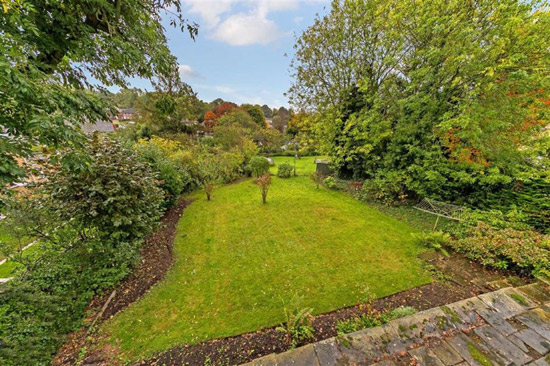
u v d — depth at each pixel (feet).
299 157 72.08
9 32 6.65
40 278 9.98
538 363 6.60
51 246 11.87
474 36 17.90
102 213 13.17
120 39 9.76
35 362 7.32
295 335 8.64
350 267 14.08
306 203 27.02
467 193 20.98
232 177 39.55
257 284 12.68
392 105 25.76
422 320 8.23
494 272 12.87
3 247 10.37
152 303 11.16
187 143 51.62
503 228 15.38
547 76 15.39
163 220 22.12
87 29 8.77
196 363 7.95
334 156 34.78
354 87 31.55
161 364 7.96
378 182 26.81
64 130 7.09
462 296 11.14
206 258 15.52
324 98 33.88
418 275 13.07
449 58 18.98
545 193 16.22
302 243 17.47
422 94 21.44
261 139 78.23
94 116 8.77
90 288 11.11
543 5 16.46
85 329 9.47
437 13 20.51
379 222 21.25
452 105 20.38
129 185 13.99
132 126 59.77
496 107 17.28
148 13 11.19
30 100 6.45
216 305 11.10
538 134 17.40
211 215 23.75
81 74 10.25
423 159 22.58
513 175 17.56
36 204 11.58
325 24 30.42
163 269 14.06
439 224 19.86
